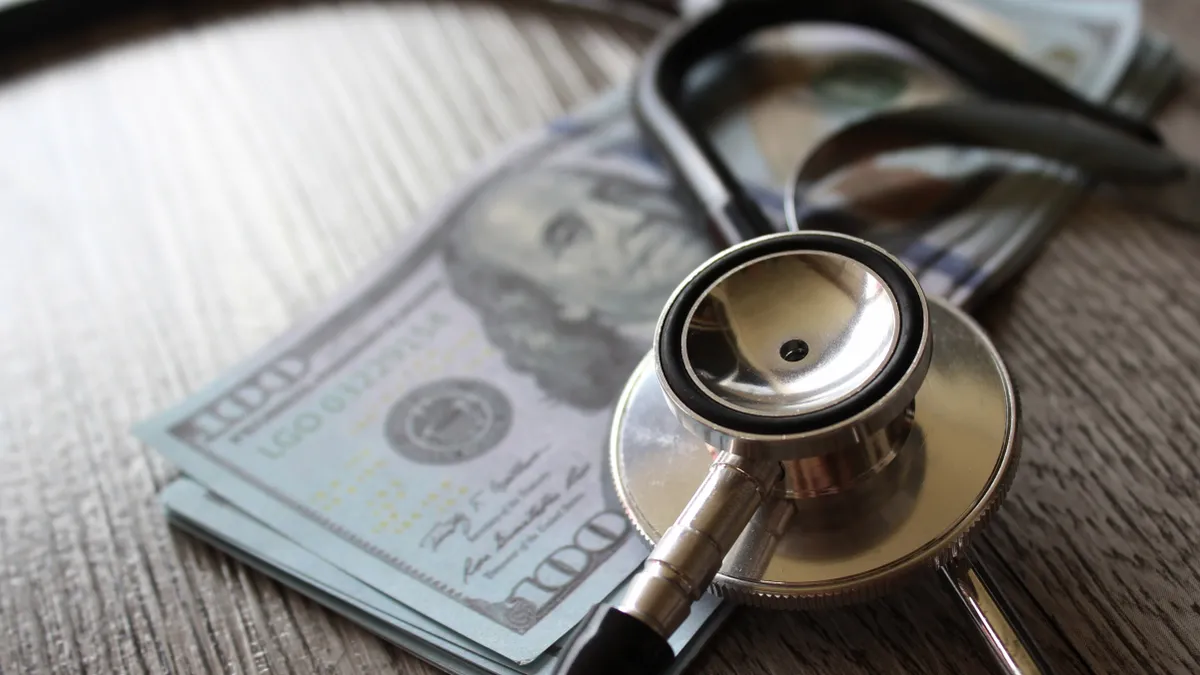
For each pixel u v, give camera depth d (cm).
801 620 39
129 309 58
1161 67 59
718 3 62
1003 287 50
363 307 54
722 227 48
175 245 61
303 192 63
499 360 50
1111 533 40
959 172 54
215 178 65
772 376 34
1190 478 41
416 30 75
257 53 75
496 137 65
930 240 50
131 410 52
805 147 57
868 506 36
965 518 35
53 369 55
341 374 51
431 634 40
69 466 50
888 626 39
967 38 57
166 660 42
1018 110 53
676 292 36
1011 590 39
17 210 65
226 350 54
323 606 42
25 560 46
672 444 40
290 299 56
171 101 72
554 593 41
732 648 39
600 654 31
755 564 36
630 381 43
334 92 71
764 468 34
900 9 59
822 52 64
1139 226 51
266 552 44
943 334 40
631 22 71
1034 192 52
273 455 47
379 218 60
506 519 43
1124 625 38
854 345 34
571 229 56
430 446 47
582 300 52
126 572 45
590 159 60
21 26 78
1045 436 44
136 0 79
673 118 55
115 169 67
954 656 37
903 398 32
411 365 50
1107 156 51
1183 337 46
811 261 36
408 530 44
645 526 38
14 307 59
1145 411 44
